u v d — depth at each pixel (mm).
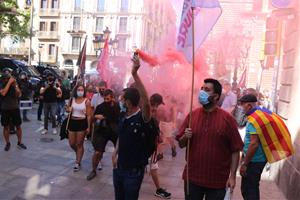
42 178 6926
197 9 4887
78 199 5938
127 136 4219
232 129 3916
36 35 58000
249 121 5000
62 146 9727
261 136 4934
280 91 8328
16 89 8812
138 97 4262
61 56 57188
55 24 57625
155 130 4273
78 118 7379
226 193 4004
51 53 58031
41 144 9828
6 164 7660
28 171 7309
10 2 29422
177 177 7453
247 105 5172
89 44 55500
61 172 7363
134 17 51188
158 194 6211
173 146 9227
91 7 55219
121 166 4281
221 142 3906
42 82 18750
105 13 53812
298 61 6914
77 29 56250
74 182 6793
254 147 4883
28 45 58906
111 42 18359
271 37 8125
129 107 4289
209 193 3977
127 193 4246
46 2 57625
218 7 4660
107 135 6898
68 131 7422
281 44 8312
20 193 6078
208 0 4645
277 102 9391
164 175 7543
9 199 5777
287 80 7629
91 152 9188
